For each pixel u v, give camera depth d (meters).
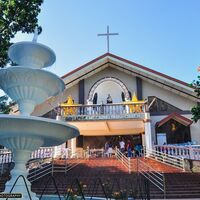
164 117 23.69
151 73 23.83
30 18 13.20
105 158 19.75
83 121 21.48
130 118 21.36
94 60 24.84
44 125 5.96
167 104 24.14
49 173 15.72
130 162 16.78
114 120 21.41
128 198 7.75
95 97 25.36
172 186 13.09
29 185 6.28
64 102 25.19
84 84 25.64
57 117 21.70
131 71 25.02
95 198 8.61
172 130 23.02
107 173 15.19
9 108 14.80
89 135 24.98
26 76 6.41
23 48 6.97
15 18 12.98
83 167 17.03
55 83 6.84
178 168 16.83
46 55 7.16
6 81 6.63
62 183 13.70
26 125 5.85
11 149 6.49
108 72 25.83
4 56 12.84
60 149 20.89
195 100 23.58
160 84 24.33
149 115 21.55
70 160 18.80
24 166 6.48
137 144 24.23
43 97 6.96
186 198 11.90
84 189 11.80
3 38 12.91
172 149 19.06
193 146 19.22
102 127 23.14
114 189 11.11
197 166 16.38
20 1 12.84
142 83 25.09
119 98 25.17
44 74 6.45
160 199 11.64
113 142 24.80
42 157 19.38
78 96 25.33
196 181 13.77
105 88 25.66
